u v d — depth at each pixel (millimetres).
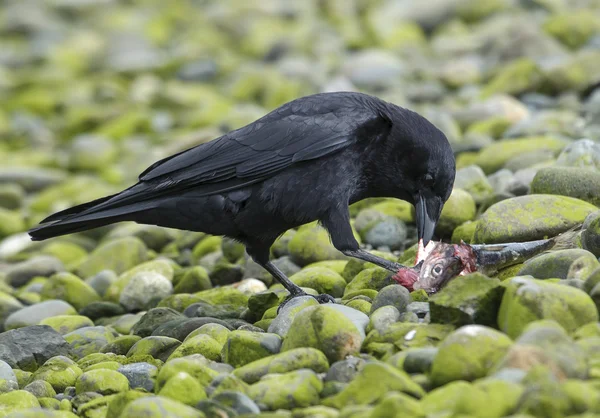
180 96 26641
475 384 6590
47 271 14930
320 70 26094
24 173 21719
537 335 6852
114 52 33125
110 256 14422
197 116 24812
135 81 29656
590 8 27062
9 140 26031
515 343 6930
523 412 6137
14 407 8102
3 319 12656
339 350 7910
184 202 10320
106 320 12031
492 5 28500
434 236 12164
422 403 6613
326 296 10055
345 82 23688
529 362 6586
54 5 38500
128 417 6945
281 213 10297
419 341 7746
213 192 10289
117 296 12680
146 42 33688
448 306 7789
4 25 36438
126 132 24984
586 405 6074
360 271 10844
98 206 10367
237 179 10258
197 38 32281
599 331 7148
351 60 25109
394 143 10305
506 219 10258
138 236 15539
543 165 12969
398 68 24250
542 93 19125
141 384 8445
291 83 25188
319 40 29406
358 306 9000
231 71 28859
